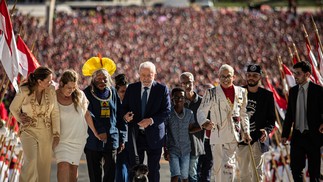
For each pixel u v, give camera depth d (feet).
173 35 421.59
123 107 83.76
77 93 77.82
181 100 86.53
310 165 84.74
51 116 76.43
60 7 545.44
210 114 83.97
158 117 82.12
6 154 89.81
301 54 317.42
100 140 82.28
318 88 84.84
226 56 367.04
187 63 336.29
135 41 394.11
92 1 629.10
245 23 467.93
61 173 77.10
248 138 83.10
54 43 343.67
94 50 349.20
